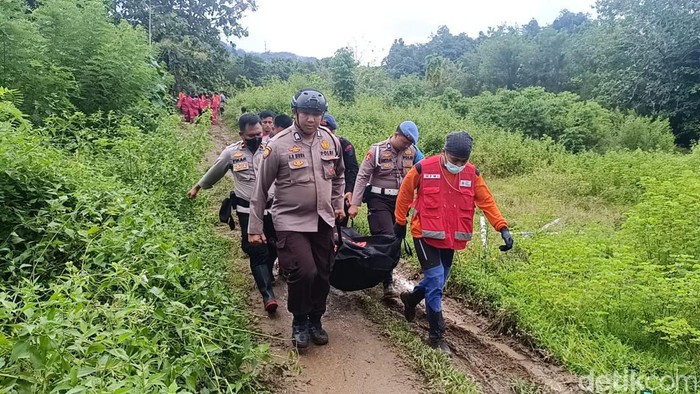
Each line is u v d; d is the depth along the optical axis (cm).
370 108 2319
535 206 1020
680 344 430
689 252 575
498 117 2106
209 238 609
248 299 521
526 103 2055
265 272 502
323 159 418
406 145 533
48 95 726
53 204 389
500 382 407
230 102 2666
